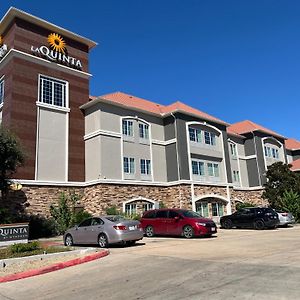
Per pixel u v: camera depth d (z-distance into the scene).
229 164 38.94
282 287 7.07
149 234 21.47
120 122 31.55
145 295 7.16
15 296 7.96
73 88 31.80
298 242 15.43
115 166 30.12
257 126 47.91
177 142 33.97
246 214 25.91
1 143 21.47
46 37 31.11
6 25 30.39
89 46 34.41
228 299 6.43
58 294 7.87
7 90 28.36
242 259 10.94
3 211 23.02
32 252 13.34
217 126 38.97
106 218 16.70
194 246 15.27
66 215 26.00
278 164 37.91
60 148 29.61
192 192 33.31
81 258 12.23
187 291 7.21
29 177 27.03
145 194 31.55
